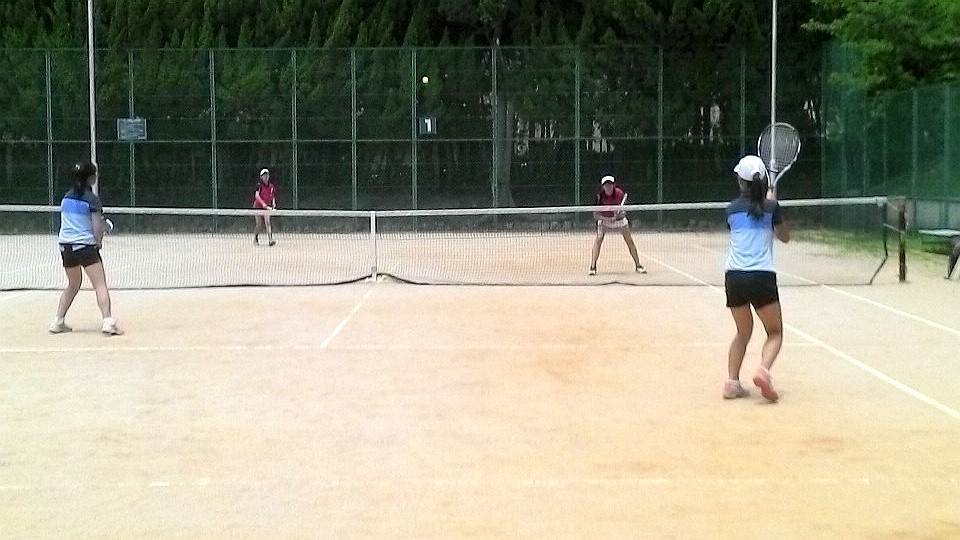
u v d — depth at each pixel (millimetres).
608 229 17078
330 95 28609
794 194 28609
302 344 10211
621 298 13703
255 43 29516
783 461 6168
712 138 28688
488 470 6016
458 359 9375
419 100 28625
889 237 22016
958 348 9852
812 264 18203
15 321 11812
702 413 7340
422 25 29484
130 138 28375
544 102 28625
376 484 5773
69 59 28281
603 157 28766
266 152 28703
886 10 22219
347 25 29203
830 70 27438
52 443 6652
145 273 17578
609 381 8398
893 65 23203
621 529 5051
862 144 25328
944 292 14188
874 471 5965
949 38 21766
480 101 28688
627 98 28594
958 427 6938
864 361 9227
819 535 4965
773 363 8469
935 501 5453
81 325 11484
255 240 23531
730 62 28531
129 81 28406
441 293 14367
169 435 6824
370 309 12711
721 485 5727
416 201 28812
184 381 8484
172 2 29438
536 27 29328
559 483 5770
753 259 7559
